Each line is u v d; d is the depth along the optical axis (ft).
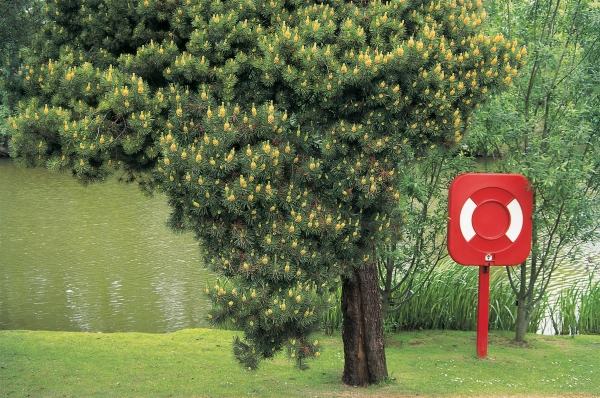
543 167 33.76
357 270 29.09
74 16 26.48
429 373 31.76
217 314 22.38
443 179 37.04
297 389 29.01
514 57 24.20
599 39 35.88
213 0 23.16
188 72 22.77
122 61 24.43
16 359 32.40
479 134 33.96
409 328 40.73
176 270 56.13
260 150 21.13
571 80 35.73
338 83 21.85
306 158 23.48
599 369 32.78
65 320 44.14
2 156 126.31
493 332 40.32
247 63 23.04
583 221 35.60
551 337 39.50
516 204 33.14
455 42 23.76
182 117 22.41
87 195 92.27
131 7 24.50
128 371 31.14
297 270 22.38
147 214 79.41
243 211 21.98
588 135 34.06
